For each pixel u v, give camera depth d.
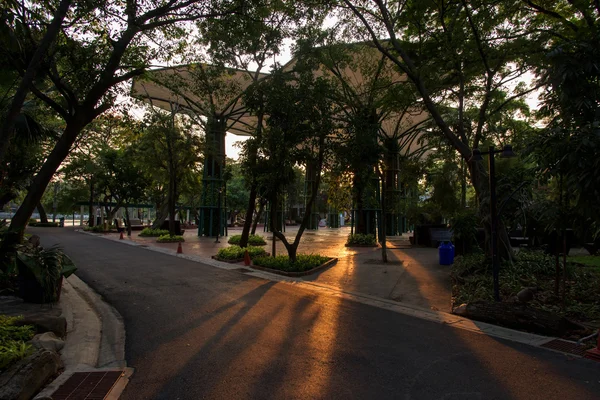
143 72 10.57
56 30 6.66
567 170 6.21
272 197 12.96
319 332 6.10
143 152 26.12
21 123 9.14
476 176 11.40
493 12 11.04
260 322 6.62
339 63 16.62
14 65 8.59
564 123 6.82
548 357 5.11
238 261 14.75
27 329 5.13
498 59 11.47
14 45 7.12
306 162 12.59
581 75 6.55
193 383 4.21
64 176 36.16
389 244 23.19
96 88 9.62
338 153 12.05
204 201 29.31
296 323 6.60
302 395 3.94
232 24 10.71
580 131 5.97
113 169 35.97
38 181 9.32
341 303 8.27
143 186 36.75
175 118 25.16
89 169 33.88
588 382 4.32
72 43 9.39
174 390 4.04
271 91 12.12
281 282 10.66
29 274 7.36
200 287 9.71
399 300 8.64
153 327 6.32
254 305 7.87
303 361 4.87
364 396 3.93
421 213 22.22
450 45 11.01
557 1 11.26
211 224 29.12
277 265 12.52
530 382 4.31
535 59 10.69
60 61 10.29
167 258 15.78
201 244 22.78
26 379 3.73
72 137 9.66
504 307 6.71
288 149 11.95
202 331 6.09
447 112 16.16
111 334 6.01
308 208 12.99
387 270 12.79
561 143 6.05
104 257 15.80
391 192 23.58
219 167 29.39
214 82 17.28
